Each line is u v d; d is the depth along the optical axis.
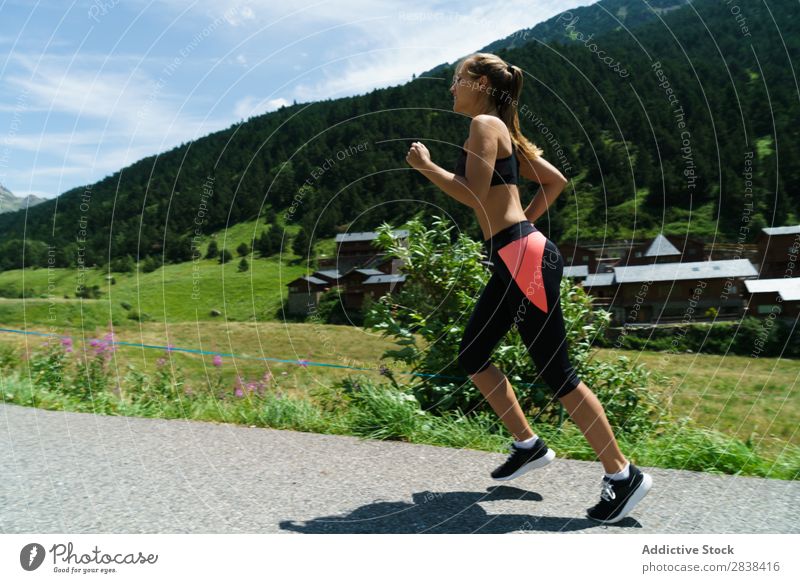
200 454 2.57
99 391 3.93
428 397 3.86
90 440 2.76
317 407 3.58
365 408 3.40
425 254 4.09
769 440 3.62
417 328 4.08
